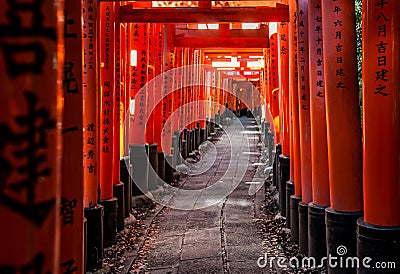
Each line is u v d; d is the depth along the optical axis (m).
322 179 5.61
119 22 7.82
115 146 7.83
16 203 1.37
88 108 6.03
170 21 8.12
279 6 8.16
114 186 7.74
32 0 1.40
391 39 3.94
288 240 7.12
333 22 4.78
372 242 4.04
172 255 6.66
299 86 6.14
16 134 1.37
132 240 7.48
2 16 1.36
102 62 6.92
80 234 3.29
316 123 5.58
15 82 1.36
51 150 1.46
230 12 8.16
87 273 5.77
